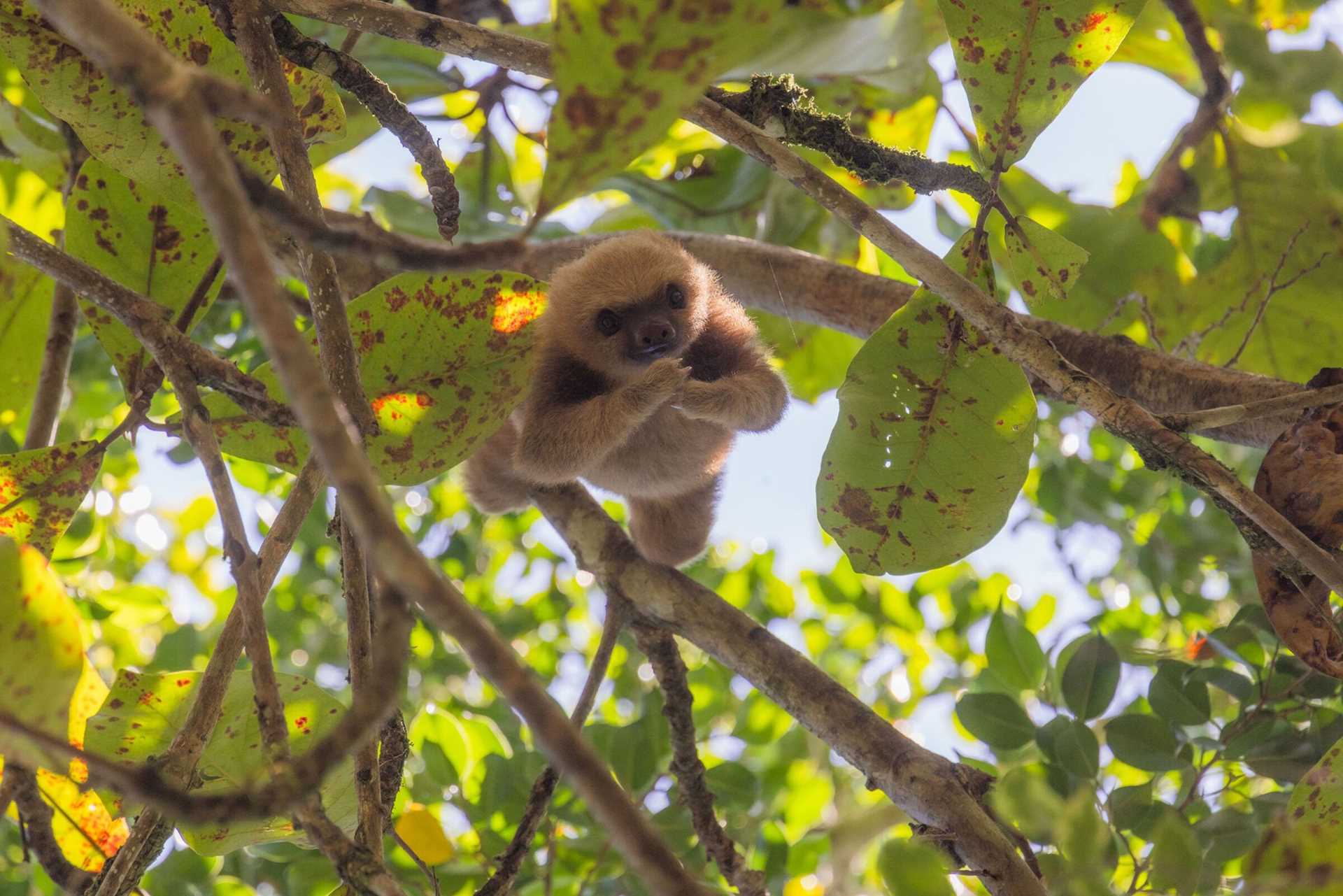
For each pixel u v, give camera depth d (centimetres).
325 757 139
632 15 162
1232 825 363
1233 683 402
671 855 128
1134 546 618
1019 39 275
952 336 303
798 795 567
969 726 414
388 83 536
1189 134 522
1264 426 368
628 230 605
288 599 669
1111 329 534
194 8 302
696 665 604
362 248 169
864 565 335
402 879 423
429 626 596
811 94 541
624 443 468
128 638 620
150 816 235
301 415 131
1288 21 556
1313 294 498
